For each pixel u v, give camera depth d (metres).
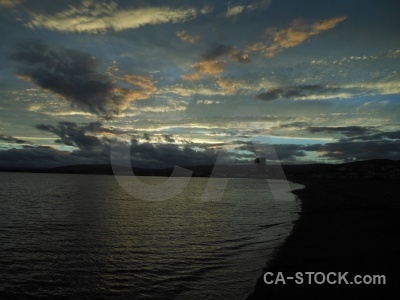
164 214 29.69
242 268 11.98
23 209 32.31
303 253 13.15
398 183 69.12
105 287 10.35
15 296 9.67
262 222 24.16
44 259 13.83
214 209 33.72
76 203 39.03
